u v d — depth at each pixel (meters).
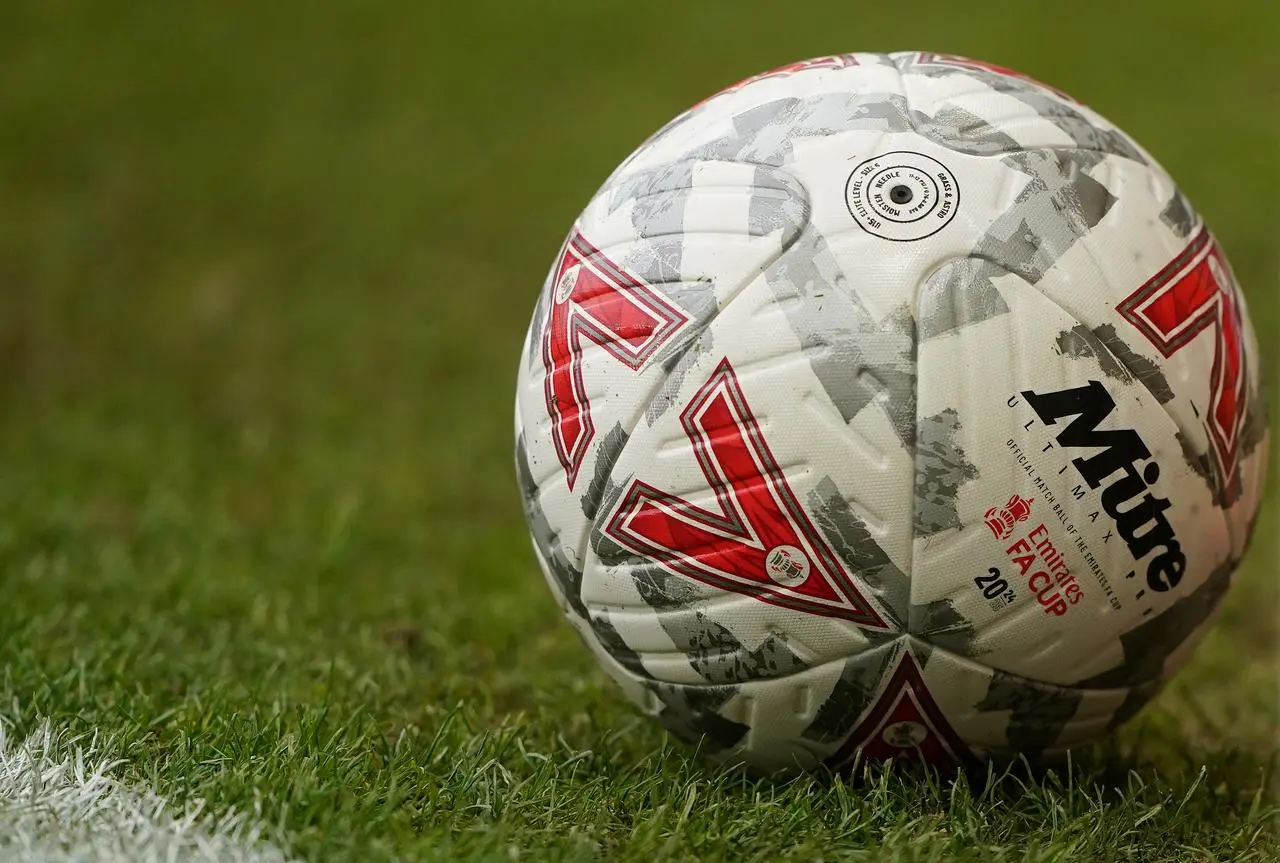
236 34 12.62
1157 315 2.71
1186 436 2.72
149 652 3.93
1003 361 2.59
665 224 2.79
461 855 2.57
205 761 2.94
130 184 9.71
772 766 3.02
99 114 10.79
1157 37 12.61
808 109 2.85
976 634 2.68
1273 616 4.81
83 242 8.85
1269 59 11.95
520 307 8.29
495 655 4.21
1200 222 2.98
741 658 2.79
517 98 11.68
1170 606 2.80
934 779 2.95
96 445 6.27
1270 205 9.01
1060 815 2.92
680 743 3.26
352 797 2.74
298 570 4.89
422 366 7.46
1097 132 2.89
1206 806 3.19
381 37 12.84
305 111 11.20
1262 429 3.01
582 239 2.97
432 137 10.88
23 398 6.96
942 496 2.59
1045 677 2.78
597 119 11.24
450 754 3.15
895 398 2.58
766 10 13.74
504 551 5.27
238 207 9.48
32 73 11.45
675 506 2.72
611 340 2.78
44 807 2.72
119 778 2.91
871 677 2.74
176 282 8.44
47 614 4.25
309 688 3.68
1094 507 2.64
